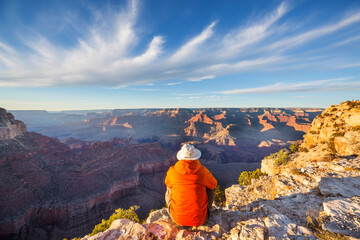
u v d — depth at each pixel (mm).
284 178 10055
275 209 5523
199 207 3588
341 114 24594
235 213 5090
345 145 17031
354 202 5086
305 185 8438
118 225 4656
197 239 3643
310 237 3600
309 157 21734
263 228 3918
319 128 27375
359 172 8188
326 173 8992
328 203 5180
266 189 11914
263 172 24828
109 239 4078
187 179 3598
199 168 3725
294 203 6258
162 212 7188
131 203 82812
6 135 88312
